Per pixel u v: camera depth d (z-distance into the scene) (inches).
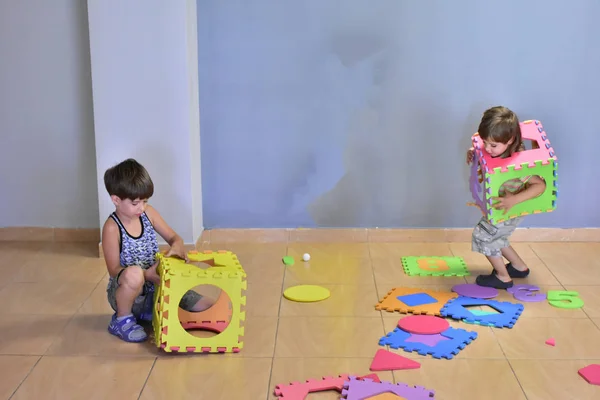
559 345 91.2
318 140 130.0
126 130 120.8
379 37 124.6
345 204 132.9
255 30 125.1
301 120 129.0
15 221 135.0
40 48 126.4
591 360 87.1
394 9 123.3
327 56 125.9
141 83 118.8
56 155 131.7
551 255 124.6
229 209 134.0
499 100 126.5
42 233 134.6
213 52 126.3
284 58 126.3
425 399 77.7
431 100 127.0
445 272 116.8
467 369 85.0
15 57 126.9
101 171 122.6
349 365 86.4
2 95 128.7
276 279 114.4
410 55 125.1
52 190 133.5
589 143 127.7
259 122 129.4
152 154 121.8
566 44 123.3
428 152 129.6
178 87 118.9
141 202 92.7
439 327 95.0
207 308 100.0
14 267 120.5
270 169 131.7
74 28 125.4
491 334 94.3
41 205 134.1
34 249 130.0
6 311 102.5
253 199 133.4
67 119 129.8
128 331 93.0
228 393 80.4
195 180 127.3
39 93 128.6
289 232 133.7
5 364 86.8
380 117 128.3
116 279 94.1
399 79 126.3
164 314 88.6
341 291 109.4
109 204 124.1
